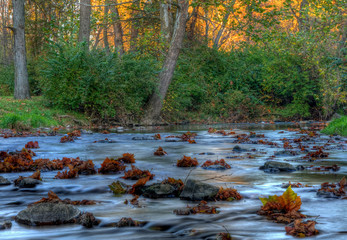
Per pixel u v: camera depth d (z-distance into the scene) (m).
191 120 25.73
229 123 25.14
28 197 4.06
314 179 5.06
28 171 5.86
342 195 4.00
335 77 17.91
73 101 20.09
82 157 7.55
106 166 5.72
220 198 3.93
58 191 4.38
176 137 12.94
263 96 29.72
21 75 21.92
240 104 27.81
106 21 27.70
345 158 7.35
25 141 11.13
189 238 2.70
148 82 22.06
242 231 2.84
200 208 3.46
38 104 20.59
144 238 2.71
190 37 33.16
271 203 3.37
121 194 4.24
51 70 20.12
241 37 49.19
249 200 3.91
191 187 4.04
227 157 7.55
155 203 3.79
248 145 10.20
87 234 2.82
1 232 2.88
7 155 7.07
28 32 31.36
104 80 20.23
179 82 26.17
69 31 25.17
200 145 10.22
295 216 3.19
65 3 27.11
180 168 6.11
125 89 21.92
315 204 3.67
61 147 9.65
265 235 2.74
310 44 19.42
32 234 2.82
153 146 9.97
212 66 30.19
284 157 7.59
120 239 2.70
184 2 22.66
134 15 32.59
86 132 15.02
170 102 24.41
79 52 19.92
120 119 21.59
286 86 27.66
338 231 2.81
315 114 28.53
